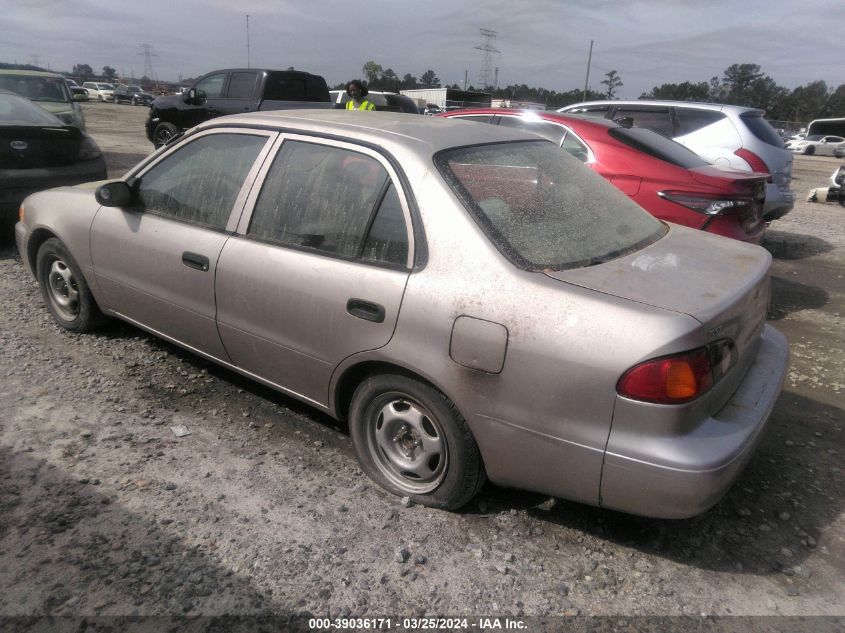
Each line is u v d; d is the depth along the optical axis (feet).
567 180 10.55
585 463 7.72
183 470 9.94
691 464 7.20
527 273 8.06
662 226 11.00
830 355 15.96
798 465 10.98
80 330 14.48
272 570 8.04
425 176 8.96
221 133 11.53
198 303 11.32
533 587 8.02
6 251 21.35
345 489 9.75
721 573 8.40
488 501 9.64
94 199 13.37
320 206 9.87
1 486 9.27
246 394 12.46
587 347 7.47
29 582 7.61
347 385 10.01
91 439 10.58
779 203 25.72
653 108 27.78
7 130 20.31
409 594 7.80
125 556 8.11
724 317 7.73
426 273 8.55
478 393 8.19
